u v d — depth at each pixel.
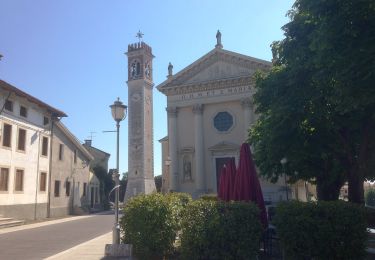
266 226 12.08
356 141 17.31
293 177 23.86
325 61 11.55
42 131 35.03
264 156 23.06
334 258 9.45
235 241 10.33
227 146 43.03
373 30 10.31
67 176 40.41
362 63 10.26
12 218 28.62
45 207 35.03
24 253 14.55
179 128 45.84
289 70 16.72
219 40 45.00
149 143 55.59
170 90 46.12
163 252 11.84
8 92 29.08
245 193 12.36
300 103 16.08
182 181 44.62
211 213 10.59
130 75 56.91
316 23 13.33
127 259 12.02
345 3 10.43
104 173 57.88
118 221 13.66
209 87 44.72
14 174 30.16
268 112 19.88
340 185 22.59
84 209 44.16
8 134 29.67
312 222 9.48
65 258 12.80
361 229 9.42
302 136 17.97
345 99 11.38
